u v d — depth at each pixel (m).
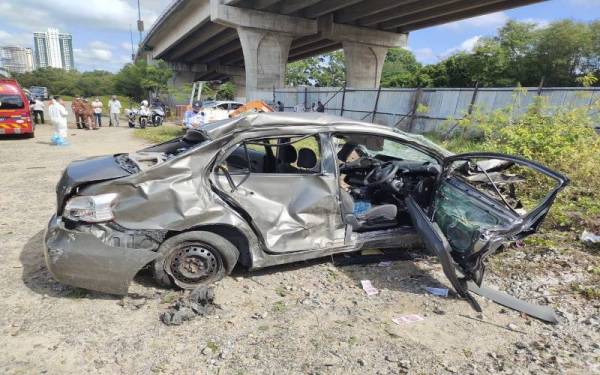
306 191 3.80
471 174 4.32
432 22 30.80
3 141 14.41
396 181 4.49
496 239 3.38
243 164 3.78
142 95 62.06
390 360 2.74
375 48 34.00
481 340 2.99
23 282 3.69
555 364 2.72
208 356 2.75
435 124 16.83
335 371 2.63
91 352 2.77
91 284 3.18
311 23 31.28
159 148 4.45
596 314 3.32
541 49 40.09
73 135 17.27
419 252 4.54
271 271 4.01
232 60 59.16
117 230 3.26
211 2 29.50
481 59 40.66
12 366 2.61
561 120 8.52
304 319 3.22
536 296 3.61
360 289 3.73
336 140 4.54
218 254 3.58
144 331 3.01
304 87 26.69
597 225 5.00
